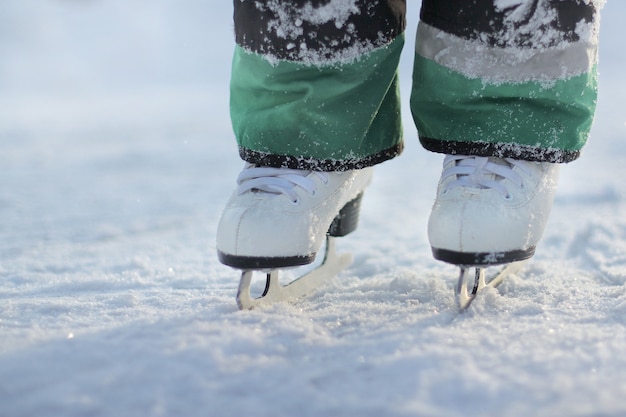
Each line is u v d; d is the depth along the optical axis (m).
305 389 1.22
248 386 1.22
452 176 1.39
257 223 1.36
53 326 1.34
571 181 2.20
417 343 1.28
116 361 1.25
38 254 1.74
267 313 1.35
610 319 1.33
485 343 1.28
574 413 1.19
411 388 1.22
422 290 1.44
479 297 1.38
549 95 1.37
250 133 1.39
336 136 1.38
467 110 1.38
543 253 1.64
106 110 5.18
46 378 1.23
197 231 1.88
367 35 1.37
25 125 4.43
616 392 1.21
